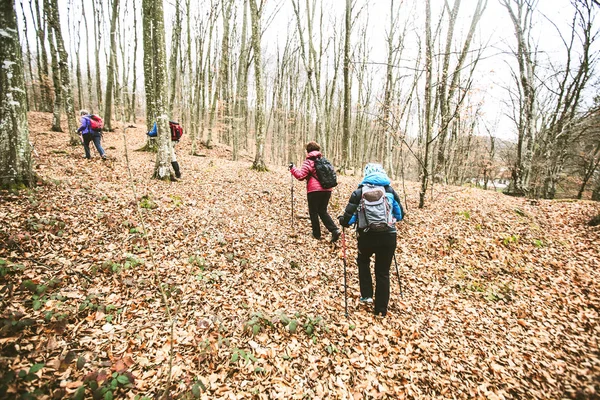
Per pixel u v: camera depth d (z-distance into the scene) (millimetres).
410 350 3561
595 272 5246
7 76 5109
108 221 4984
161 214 5844
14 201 4895
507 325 4125
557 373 3211
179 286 4020
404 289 4898
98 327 3121
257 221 6582
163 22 7555
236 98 21391
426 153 8234
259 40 10562
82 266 3932
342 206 8414
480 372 3297
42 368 2479
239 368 2967
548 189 15531
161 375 2744
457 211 8109
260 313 3654
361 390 2959
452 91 10586
